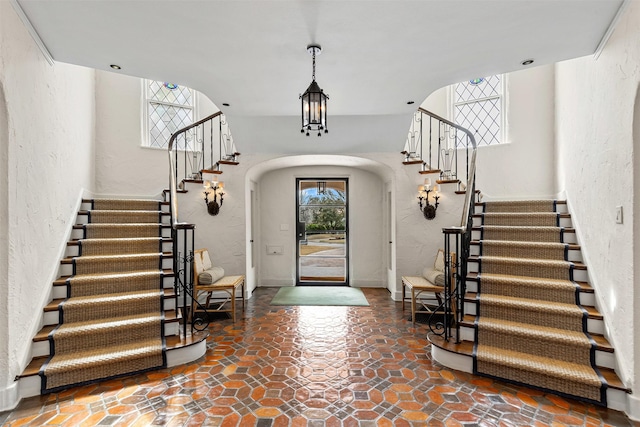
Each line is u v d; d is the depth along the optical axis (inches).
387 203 227.5
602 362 92.9
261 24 86.8
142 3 77.7
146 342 112.7
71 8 79.9
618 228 90.8
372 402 88.6
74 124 147.3
